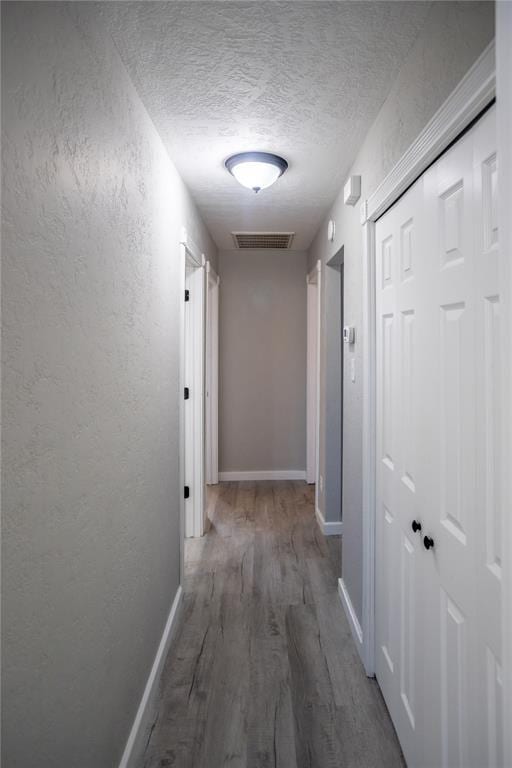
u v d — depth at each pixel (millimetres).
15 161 793
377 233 1889
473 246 1031
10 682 783
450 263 1158
